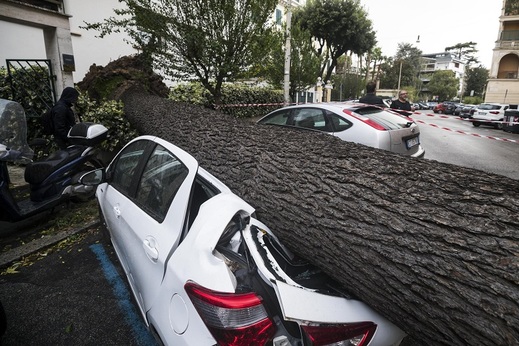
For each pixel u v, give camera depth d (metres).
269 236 1.88
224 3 6.00
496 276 1.20
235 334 1.30
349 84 31.97
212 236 1.56
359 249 1.61
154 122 4.64
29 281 2.88
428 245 1.40
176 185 1.90
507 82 31.45
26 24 5.84
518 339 1.10
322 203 1.88
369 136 4.50
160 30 6.19
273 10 6.53
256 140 2.83
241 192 2.43
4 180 3.32
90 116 5.96
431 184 1.66
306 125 5.27
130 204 2.30
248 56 6.65
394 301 1.47
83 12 9.89
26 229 3.82
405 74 65.94
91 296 2.69
